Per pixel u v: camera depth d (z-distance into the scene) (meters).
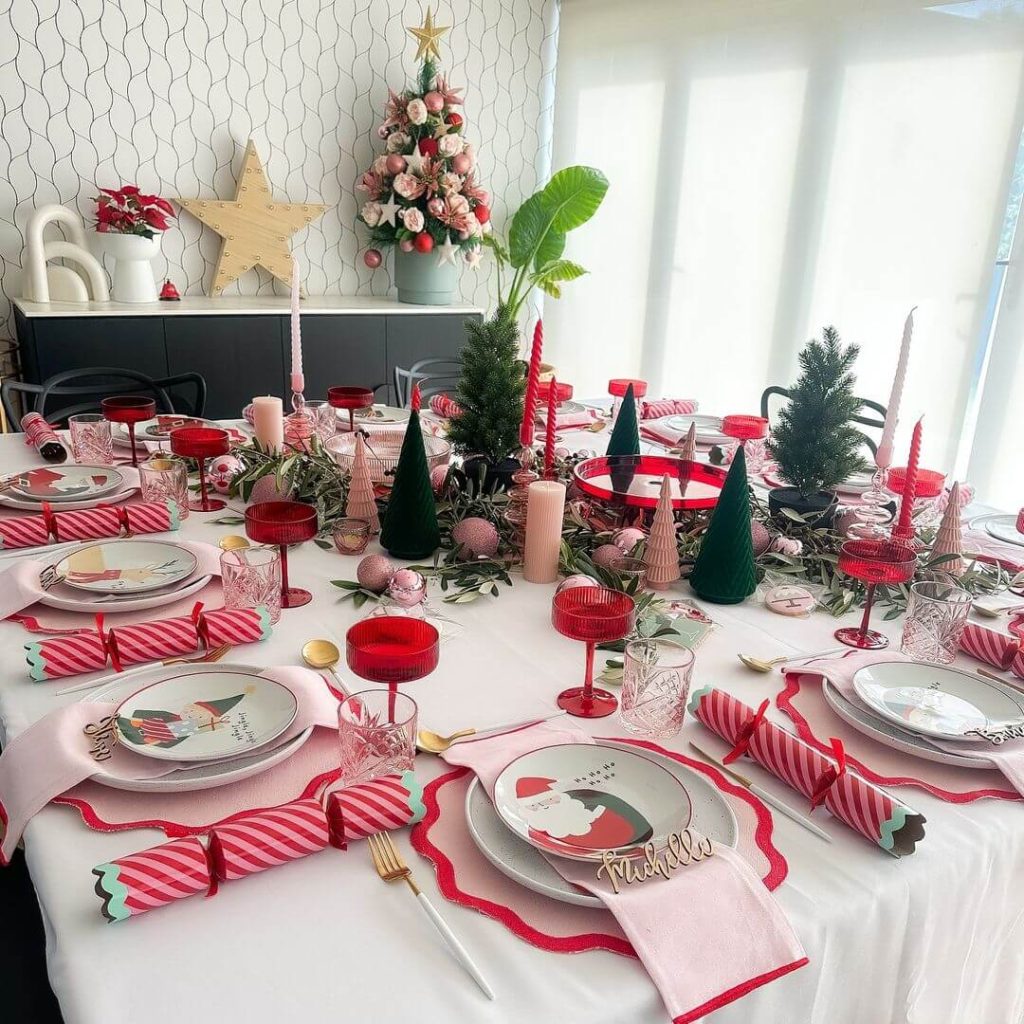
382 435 1.89
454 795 0.84
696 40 3.82
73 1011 0.61
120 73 3.51
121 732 0.88
